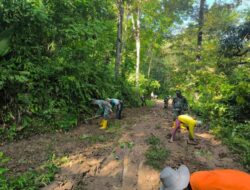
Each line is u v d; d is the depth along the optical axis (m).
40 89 10.95
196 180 3.33
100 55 16.23
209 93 14.36
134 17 25.56
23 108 10.29
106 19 17.41
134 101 18.97
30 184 6.39
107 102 11.74
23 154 8.15
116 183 6.67
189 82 16.52
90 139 9.57
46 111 10.59
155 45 29.03
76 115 11.77
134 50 27.42
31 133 9.82
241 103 11.77
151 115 14.92
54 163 7.53
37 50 11.39
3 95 10.02
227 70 14.11
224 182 3.13
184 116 9.35
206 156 8.21
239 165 7.70
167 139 9.58
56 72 11.61
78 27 12.06
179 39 20.67
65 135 10.04
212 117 12.27
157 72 36.88
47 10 11.66
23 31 10.73
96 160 7.77
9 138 9.21
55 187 6.37
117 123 12.05
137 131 10.59
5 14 9.94
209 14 17.66
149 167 7.21
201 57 18.52
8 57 10.66
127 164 7.47
